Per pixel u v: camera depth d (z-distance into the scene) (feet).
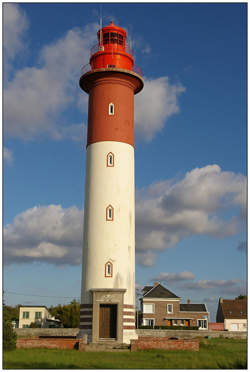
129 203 125.49
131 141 130.93
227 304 264.11
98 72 129.49
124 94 131.85
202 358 89.71
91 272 119.34
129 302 118.52
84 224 126.11
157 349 104.68
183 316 236.63
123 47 137.08
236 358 90.99
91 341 113.39
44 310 260.01
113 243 119.96
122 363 80.02
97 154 126.82
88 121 133.18
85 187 128.77
